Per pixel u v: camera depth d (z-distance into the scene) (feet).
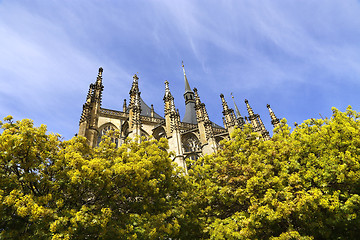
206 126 142.10
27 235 35.63
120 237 41.52
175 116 145.28
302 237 39.17
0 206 33.55
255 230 44.14
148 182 49.39
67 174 42.83
